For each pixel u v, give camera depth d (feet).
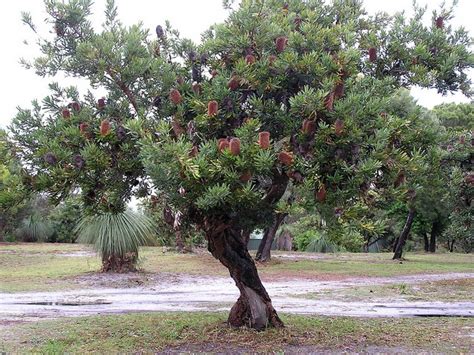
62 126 21.93
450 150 37.70
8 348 24.90
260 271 66.28
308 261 82.02
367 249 132.67
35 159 21.79
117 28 23.44
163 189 19.03
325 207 20.54
